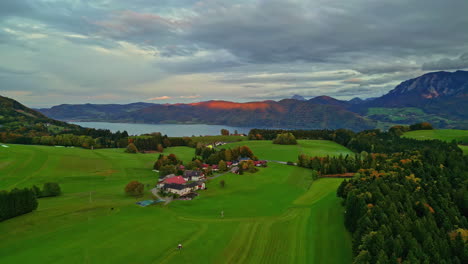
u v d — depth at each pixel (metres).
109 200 102.00
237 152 199.88
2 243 63.34
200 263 57.12
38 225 74.00
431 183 89.06
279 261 58.22
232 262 57.72
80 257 57.47
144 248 62.56
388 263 47.44
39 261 55.47
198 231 73.75
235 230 74.94
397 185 85.69
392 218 60.69
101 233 70.25
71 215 82.50
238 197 113.44
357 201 72.12
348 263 56.88
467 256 51.41
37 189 103.75
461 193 78.81
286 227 77.50
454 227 62.59
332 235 69.81
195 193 116.12
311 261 58.00
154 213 88.81
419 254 49.62
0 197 75.62
